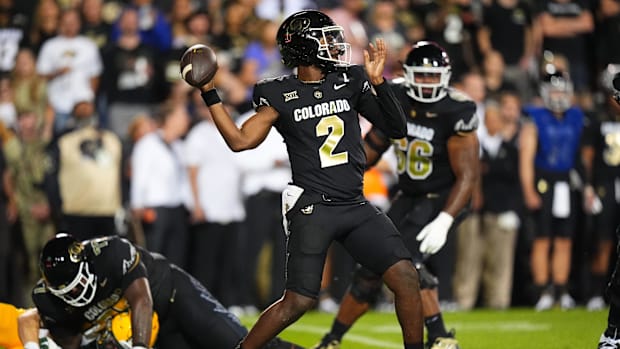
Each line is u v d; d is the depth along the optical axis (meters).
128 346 18.44
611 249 35.69
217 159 33.28
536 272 34.91
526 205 34.66
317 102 17.33
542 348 24.02
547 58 37.19
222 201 33.31
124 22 36.75
